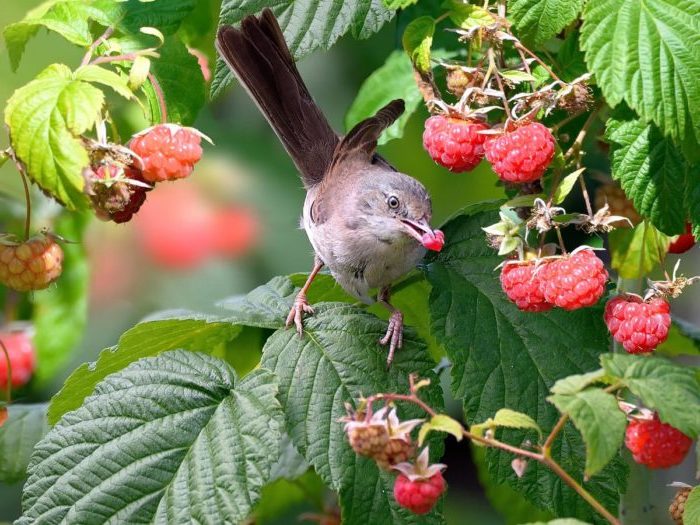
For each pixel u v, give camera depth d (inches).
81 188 272.5
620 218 275.6
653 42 275.6
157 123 321.4
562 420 251.6
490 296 310.7
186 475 284.7
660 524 498.6
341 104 488.1
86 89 280.1
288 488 423.5
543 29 289.6
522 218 299.9
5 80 387.2
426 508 246.4
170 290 455.8
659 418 260.7
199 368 301.9
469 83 292.0
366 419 247.9
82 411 294.5
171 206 455.8
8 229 429.1
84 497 283.4
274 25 331.3
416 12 363.6
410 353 304.7
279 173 468.1
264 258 460.1
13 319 442.3
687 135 273.4
